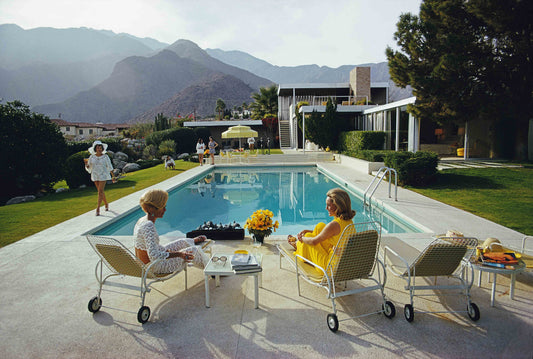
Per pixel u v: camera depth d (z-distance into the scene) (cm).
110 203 846
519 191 820
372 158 1272
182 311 310
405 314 290
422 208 708
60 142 1293
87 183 1251
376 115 1812
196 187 1244
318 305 318
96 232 618
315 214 829
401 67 1281
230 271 307
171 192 1105
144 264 301
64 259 449
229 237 516
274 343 259
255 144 3045
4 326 289
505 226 566
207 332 276
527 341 254
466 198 786
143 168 1938
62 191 1179
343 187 1148
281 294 341
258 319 294
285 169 1727
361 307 313
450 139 1477
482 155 1403
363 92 2477
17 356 249
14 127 1184
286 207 908
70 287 364
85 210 776
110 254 297
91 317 303
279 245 401
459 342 257
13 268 418
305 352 248
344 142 1902
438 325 281
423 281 363
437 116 1238
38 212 761
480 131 1392
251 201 989
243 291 349
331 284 294
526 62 1059
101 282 314
